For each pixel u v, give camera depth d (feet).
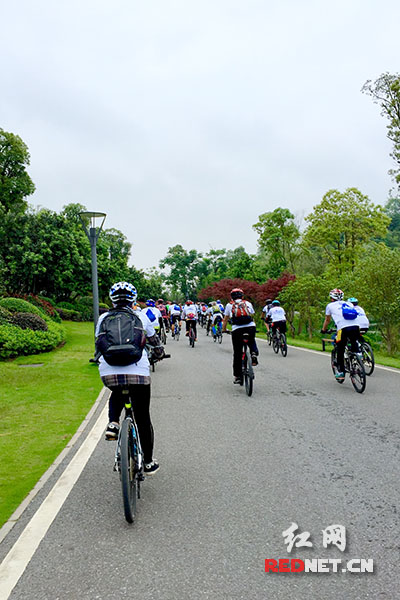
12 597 10.00
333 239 121.80
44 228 85.56
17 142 146.72
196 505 14.24
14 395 32.37
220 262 298.97
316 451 18.98
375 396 29.32
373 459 17.84
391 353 63.52
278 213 135.54
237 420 24.31
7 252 84.02
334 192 121.19
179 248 318.04
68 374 41.91
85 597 9.93
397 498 14.37
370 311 65.26
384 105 68.18
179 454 19.06
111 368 14.51
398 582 10.27
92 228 45.01
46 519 13.55
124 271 214.07
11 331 55.88
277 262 137.80
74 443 21.02
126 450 13.02
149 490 15.51
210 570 10.80
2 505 14.61
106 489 15.72
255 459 18.22
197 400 29.68
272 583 10.27
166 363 48.37
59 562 11.27
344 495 14.66
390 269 63.00
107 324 14.70
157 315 43.88
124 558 11.39
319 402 28.09
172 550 11.70
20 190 147.95
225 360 50.80
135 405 14.98
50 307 99.35
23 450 20.11
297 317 95.71
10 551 11.83
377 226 119.55
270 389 32.71
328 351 56.75
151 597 9.87
